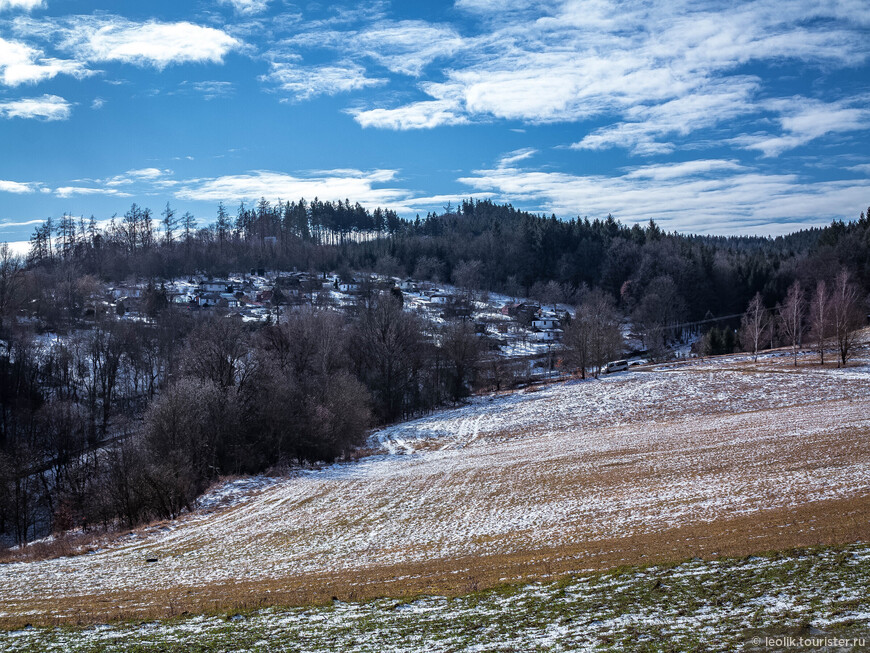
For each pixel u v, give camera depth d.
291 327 74.69
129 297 131.00
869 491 28.95
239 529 34.19
